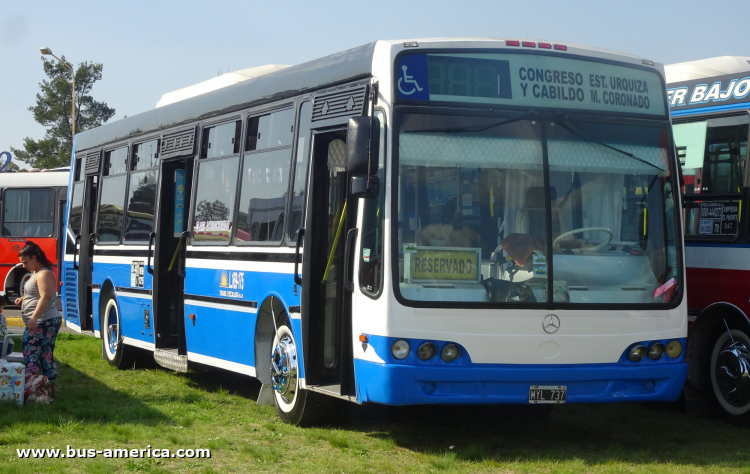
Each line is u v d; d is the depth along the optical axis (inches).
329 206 323.6
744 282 342.3
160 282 450.6
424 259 277.7
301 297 320.5
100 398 393.1
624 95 307.4
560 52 300.8
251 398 401.7
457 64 290.5
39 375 368.8
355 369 288.2
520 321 280.1
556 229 290.2
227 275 384.2
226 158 399.9
